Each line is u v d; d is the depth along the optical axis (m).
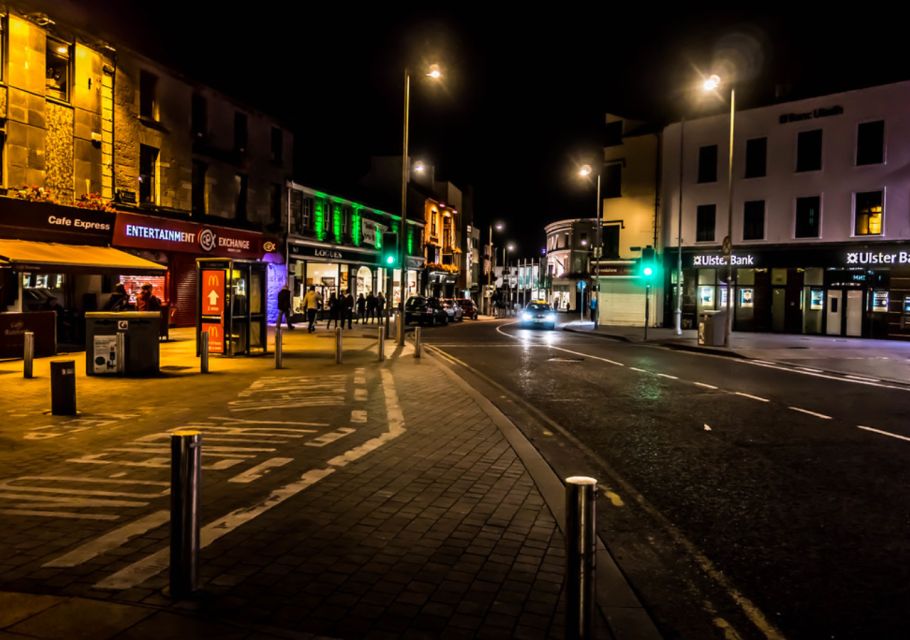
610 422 9.80
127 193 23.69
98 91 22.41
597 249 39.22
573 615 3.11
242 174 30.84
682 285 38.56
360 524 5.09
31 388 11.83
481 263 84.31
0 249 17.11
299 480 6.30
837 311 33.41
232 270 17.58
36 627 3.32
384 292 48.84
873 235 32.22
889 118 31.67
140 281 24.73
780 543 4.97
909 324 30.91
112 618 3.44
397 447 7.72
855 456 7.71
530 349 23.45
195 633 3.28
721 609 3.90
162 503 5.55
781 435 8.88
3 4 19.17
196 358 17.27
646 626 3.60
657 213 40.78
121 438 8.04
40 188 19.89
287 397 11.31
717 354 22.50
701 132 37.88
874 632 3.63
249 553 4.46
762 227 35.69
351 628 3.44
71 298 21.69
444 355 20.80
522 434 8.51
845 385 14.14
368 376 14.21
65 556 4.38
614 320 42.91
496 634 3.41
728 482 6.62
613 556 4.70
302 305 36.97
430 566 4.29
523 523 5.16
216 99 28.83
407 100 24.52
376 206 46.16
